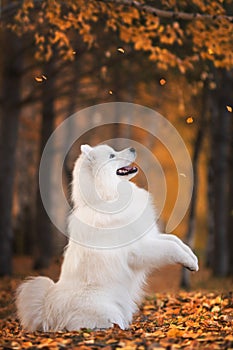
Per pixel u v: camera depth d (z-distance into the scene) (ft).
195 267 47.29
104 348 36.50
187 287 100.27
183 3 70.95
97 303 45.57
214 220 128.88
